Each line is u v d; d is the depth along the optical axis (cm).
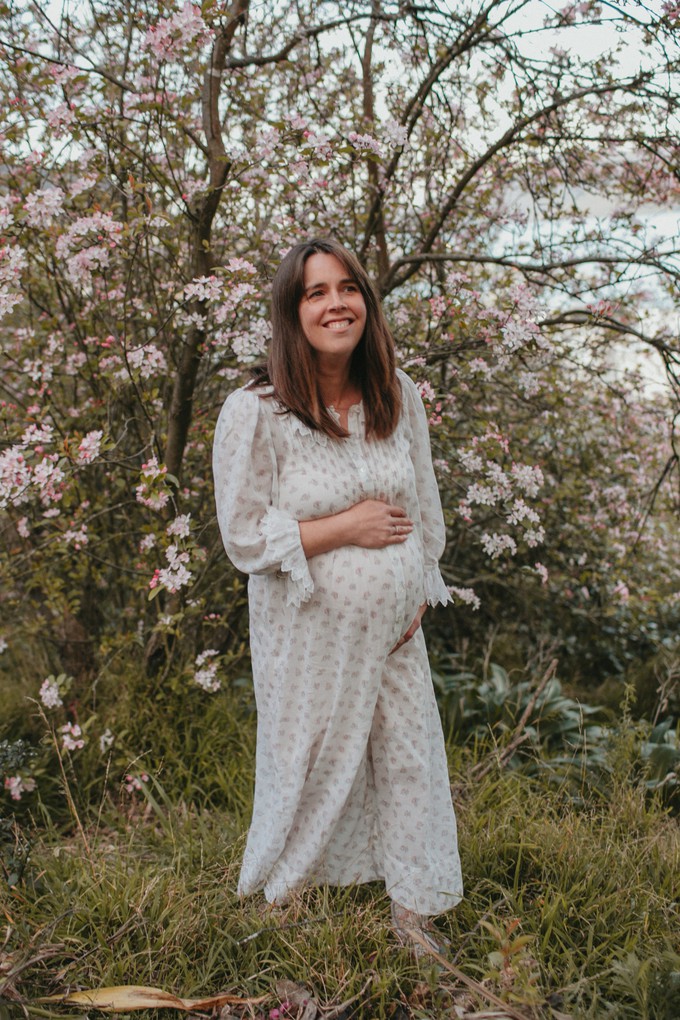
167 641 297
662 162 296
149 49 243
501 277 332
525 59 272
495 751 258
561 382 335
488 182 316
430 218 322
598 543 369
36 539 321
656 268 282
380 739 189
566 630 383
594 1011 160
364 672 179
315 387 181
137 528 314
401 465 189
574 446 367
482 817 224
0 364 345
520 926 188
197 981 175
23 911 192
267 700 190
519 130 283
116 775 266
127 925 185
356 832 196
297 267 179
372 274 339
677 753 263
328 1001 167
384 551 180
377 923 185
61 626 331
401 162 311
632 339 338
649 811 240
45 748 269
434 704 200
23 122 268
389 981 167
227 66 266
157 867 212
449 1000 169
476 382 304
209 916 188
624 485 374
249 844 200
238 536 180
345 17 275
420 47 283
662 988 158
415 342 294
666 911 192
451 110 288
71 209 286
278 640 186
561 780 253
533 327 254
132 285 308
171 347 291
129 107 254
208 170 297
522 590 372
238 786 253
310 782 186
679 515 358
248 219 300
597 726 301
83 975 175
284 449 181
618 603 356
